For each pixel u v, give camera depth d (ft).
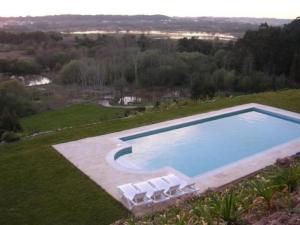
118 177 31.07
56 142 39.99
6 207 26.48
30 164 33.88
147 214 24.22
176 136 44.24
